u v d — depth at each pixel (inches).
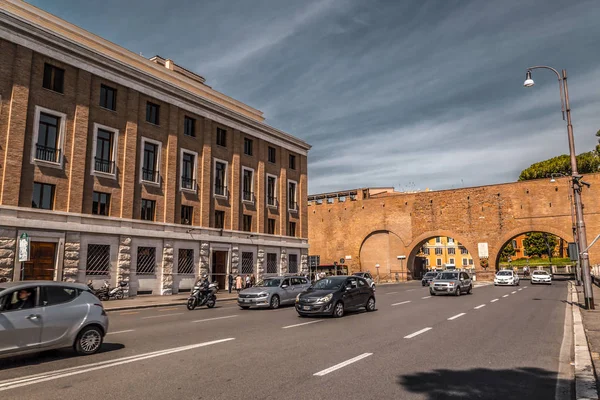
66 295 344.5
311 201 2765.7
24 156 866.8
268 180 1536.7
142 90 1104.8
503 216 2058.3
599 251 1828.2
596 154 2652.6
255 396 233.3
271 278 858.8
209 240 1251.2
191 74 1418.6
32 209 862.5
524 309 720.3
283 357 332.5
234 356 336.5
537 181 2001.7
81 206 947.3
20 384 258.1
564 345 393.1
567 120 739.4
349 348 370.6
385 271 2391.7
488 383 264.4
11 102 850.8
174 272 1143.0
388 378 271.7
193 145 1245.7
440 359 328.2
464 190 2175.2
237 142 1393.9
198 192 1247.5
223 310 768.9
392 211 2374.5
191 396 233.3
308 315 639.1
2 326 299.7
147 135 1115.9
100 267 981.2
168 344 391.9
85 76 983.0
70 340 333.4
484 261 2075.5
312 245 2662.4
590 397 233.8
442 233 2203.5
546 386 259.9
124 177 1043.9
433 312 671.8
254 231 1440.7
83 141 964.6
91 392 240.7
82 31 1053.8
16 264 832.9
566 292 1187.3
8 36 855.1
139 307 842.2
